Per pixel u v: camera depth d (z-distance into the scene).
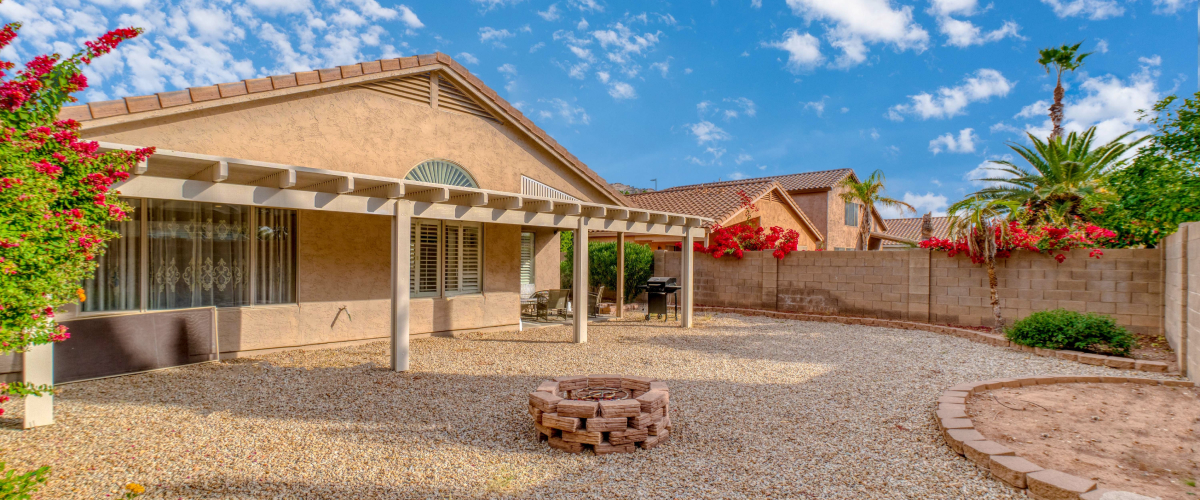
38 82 3.64
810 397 6.36
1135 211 11.43
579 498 3.71
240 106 7.89
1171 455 4.30
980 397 6.04
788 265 14.79
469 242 11.14
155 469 4.11
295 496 3.70
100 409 5.59
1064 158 16.56
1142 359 7.93
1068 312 9.17
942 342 10.34
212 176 5.99
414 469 4.16
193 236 7.84
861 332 11.69
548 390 4.95
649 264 18.23
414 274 10.30
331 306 9.14
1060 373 7.46
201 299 7.89
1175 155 10.52
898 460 4.39
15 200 3.16
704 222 12.97
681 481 3.99
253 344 8.30
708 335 11.18
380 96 9.41
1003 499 3.68
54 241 3.52
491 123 10.98
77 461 4.24
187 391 6.31
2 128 3.26
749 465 4.30
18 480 2.93
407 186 7.47
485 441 4.79
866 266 13.45
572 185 12.47
